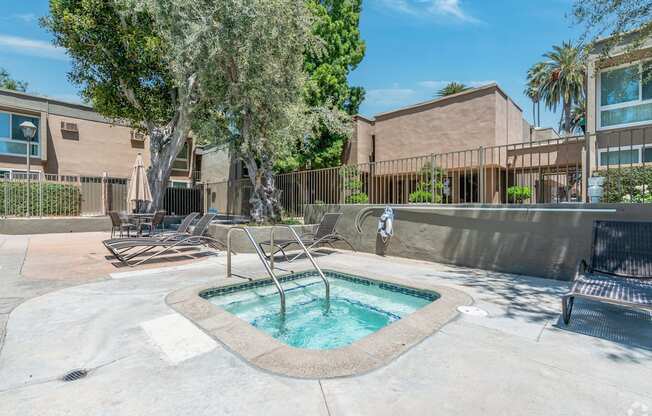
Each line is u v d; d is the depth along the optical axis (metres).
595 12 5.60
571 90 27.34
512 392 2.17
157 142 14.23
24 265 6.20
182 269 5.97
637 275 3.93
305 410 1.99
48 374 2.38
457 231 6.72
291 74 9.00
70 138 19.17
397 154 16.72
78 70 13.16
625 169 6.65
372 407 2.01
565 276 5.40
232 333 3.01
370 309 4.55
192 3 7.83
